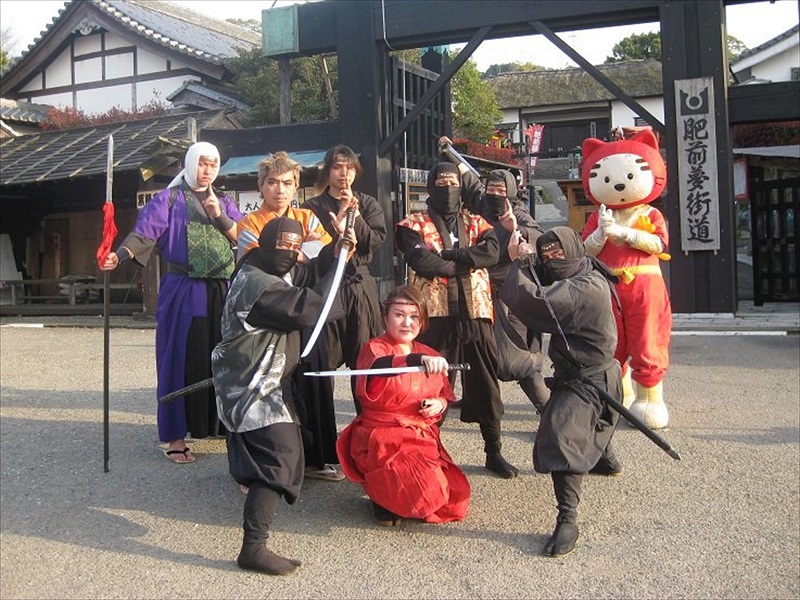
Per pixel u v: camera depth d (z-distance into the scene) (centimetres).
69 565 376
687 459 502
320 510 431
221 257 505
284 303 357
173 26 2408
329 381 466
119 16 2173
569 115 3450
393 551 381
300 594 342
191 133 1294
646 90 3281
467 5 1241
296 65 1905
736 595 335
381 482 389
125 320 1326
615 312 555
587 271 398
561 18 1198
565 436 376
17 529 416
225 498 451
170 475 489
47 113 2188
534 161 2975
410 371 379
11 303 1590
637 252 561
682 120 1127
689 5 1126
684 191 1132
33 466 511
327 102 1898
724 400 652
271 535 400
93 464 511
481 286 462
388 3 1290
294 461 361
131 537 403
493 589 343
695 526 402
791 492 442
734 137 1998
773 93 1124
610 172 562
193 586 352
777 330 1009
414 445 396
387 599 337
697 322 1084
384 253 1323
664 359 564
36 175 1399
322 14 1347
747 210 2273
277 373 367
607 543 386
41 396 712
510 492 452
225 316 371
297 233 367
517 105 3428
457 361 461
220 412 365
